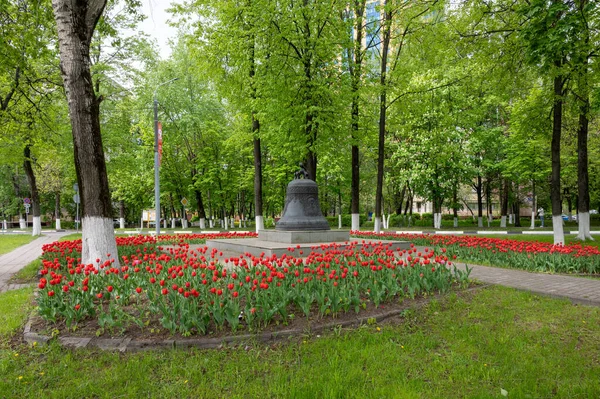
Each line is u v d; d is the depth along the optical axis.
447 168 29.09
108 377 3.74
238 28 16.28
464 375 3.84
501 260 9.95
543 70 10.32
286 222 12.66
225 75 19.41
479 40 14.07
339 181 36.00
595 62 11.57
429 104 18.84
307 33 15.72
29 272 10.06
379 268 6.73
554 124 13.73
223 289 5.98
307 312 5.07
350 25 16.44
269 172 32.22
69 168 28.77
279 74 15.52
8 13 11.52
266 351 4.30
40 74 18.80
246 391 3.55
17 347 4.52
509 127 29.92
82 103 7.91
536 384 3.67
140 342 4.38
